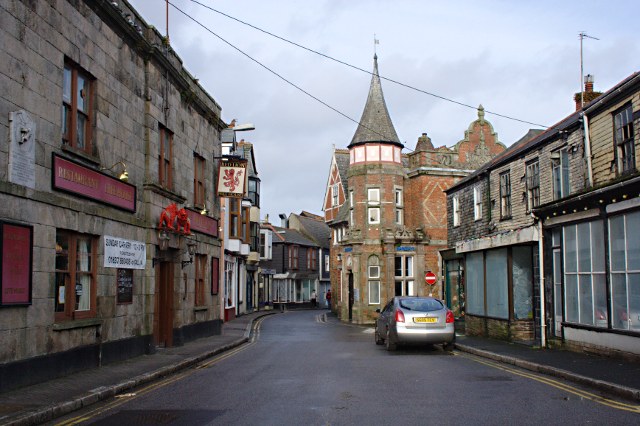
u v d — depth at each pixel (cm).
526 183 2078
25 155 1058
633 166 1424
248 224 4325
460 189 2802
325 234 7862
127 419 856
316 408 912
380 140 3850
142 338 1619
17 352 1027
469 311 2362
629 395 980
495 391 1062
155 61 1733
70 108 1275
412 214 3953
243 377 1272
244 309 4719
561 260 1694
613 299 1424
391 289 3725
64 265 1232
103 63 1414
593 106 1570
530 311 1944
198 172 2262
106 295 1403
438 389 1087
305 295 7000
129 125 1569
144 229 1648
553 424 791
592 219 1513
